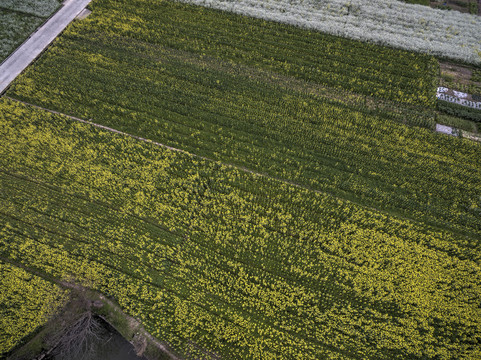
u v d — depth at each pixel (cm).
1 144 2730
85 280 2183
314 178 2580
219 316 2077
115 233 2358
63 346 2009
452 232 2380
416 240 2328
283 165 2644
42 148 2711
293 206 2456
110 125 2845
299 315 2072
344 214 2411
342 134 2795
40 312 2084
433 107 2981
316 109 2939
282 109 2939
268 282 2167
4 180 2584
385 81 3138
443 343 1998
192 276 2198
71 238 2355
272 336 2014
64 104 2953
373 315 2070
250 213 2416
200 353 1981
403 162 2664
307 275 2189
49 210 2462
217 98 3008
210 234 2341
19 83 3070
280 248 2284
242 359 1964
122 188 2530
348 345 1995
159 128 2836
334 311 2088
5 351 1984
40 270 2231
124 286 2166
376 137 2794
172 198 2483
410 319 2059
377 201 2488
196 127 2848
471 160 2680
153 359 1972
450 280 2177
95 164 2639
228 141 2758
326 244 2286
